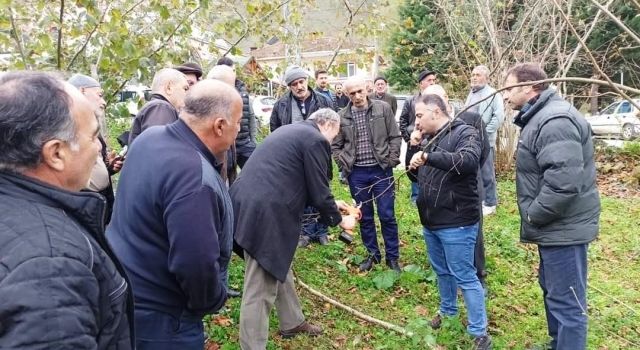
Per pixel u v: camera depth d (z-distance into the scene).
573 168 2.69
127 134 3.87
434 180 3.32
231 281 4.27
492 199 6.59
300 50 7.41
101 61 4.25
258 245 3.02
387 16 7.34
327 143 3.19
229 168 4.66
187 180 2.02
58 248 1.15
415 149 4.09
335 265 4.82
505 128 8.83
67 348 1.09
